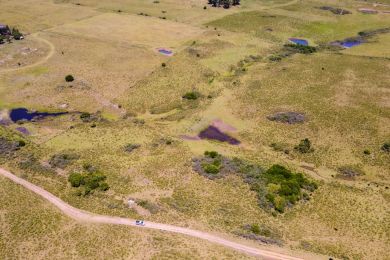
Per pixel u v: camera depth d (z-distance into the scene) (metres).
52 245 59.06
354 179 78.12
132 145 86.75
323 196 72.12
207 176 75.38
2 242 59.75
